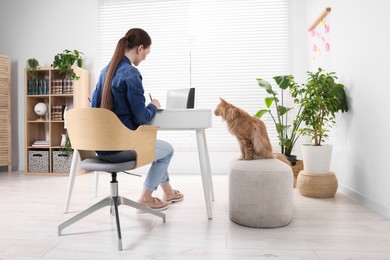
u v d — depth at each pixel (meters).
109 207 2.04
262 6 3.63
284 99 3.60
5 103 3.69
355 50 2.21
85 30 3.84
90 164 1.48
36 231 1.58
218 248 1.34
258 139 1.97
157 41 3.77
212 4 3.70
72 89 3.54
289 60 3.58
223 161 3.65
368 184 2.06
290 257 1.24
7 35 3.93
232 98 3.66
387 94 1.80
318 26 3.09
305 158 2.41
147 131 1.51
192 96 2.16
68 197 1.94
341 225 1.65
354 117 2.26
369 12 2.00
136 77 1.49
